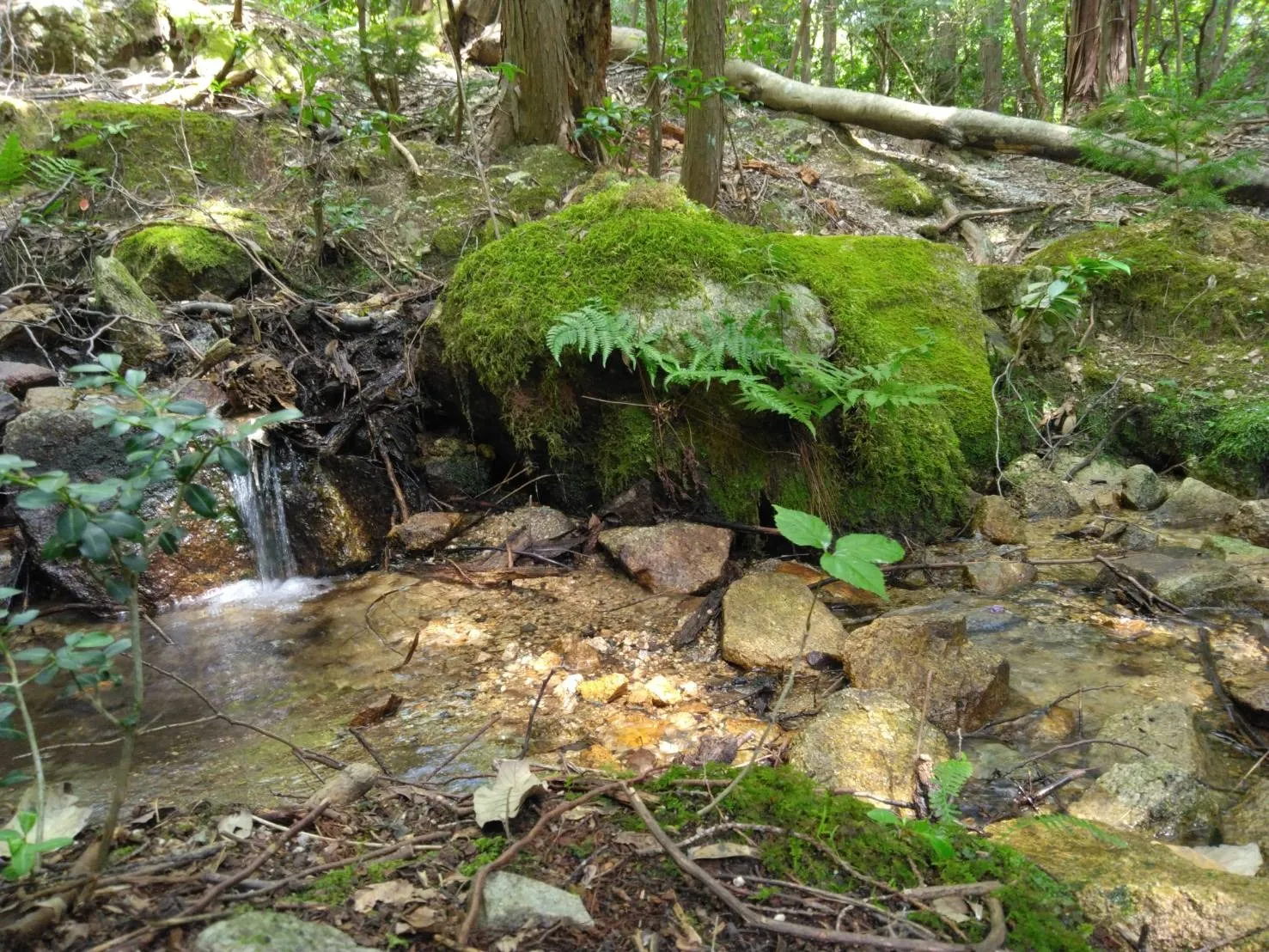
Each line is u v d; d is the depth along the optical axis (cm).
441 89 764
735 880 166
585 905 158
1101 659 297
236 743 250
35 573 354
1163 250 563
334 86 732
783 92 830
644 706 270
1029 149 771
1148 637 312
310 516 400
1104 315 557
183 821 191
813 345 396
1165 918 162
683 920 155
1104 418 509
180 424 151
